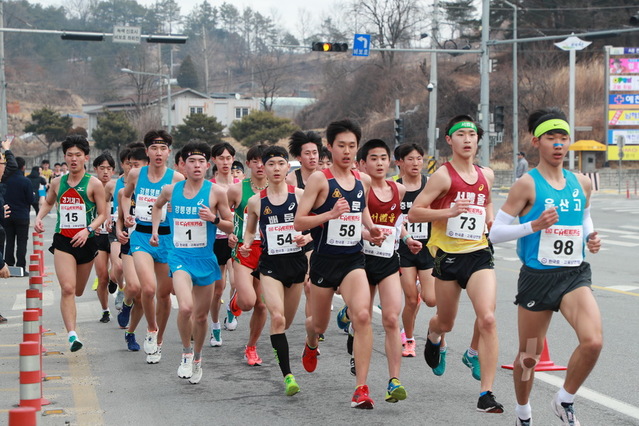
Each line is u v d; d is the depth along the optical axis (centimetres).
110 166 1584
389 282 978
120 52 17475
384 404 973
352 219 949
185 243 1090
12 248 2314
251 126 9675
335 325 1545
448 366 1172
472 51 4134
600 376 1080
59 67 17825
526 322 816
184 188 1102
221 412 947
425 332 1430
